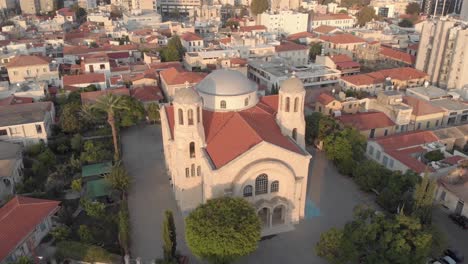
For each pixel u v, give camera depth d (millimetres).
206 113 74312
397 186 72812
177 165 71500
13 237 60000
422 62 164125
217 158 65812
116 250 64312
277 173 66000
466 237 68938
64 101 122938
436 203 77750
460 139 99750
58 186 78375
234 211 57000
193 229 55656
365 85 139625
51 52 189750
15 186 80000
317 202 78188
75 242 61781
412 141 93750
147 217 73750
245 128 68188
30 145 96125
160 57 177500
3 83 130375
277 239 68062
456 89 144250
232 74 75875
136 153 99000
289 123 72812
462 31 140500
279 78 140125
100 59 156375
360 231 55844
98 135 105875
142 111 113125
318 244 59000
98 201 76812
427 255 54781
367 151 95500
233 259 55625
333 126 97750
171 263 57500
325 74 147750
